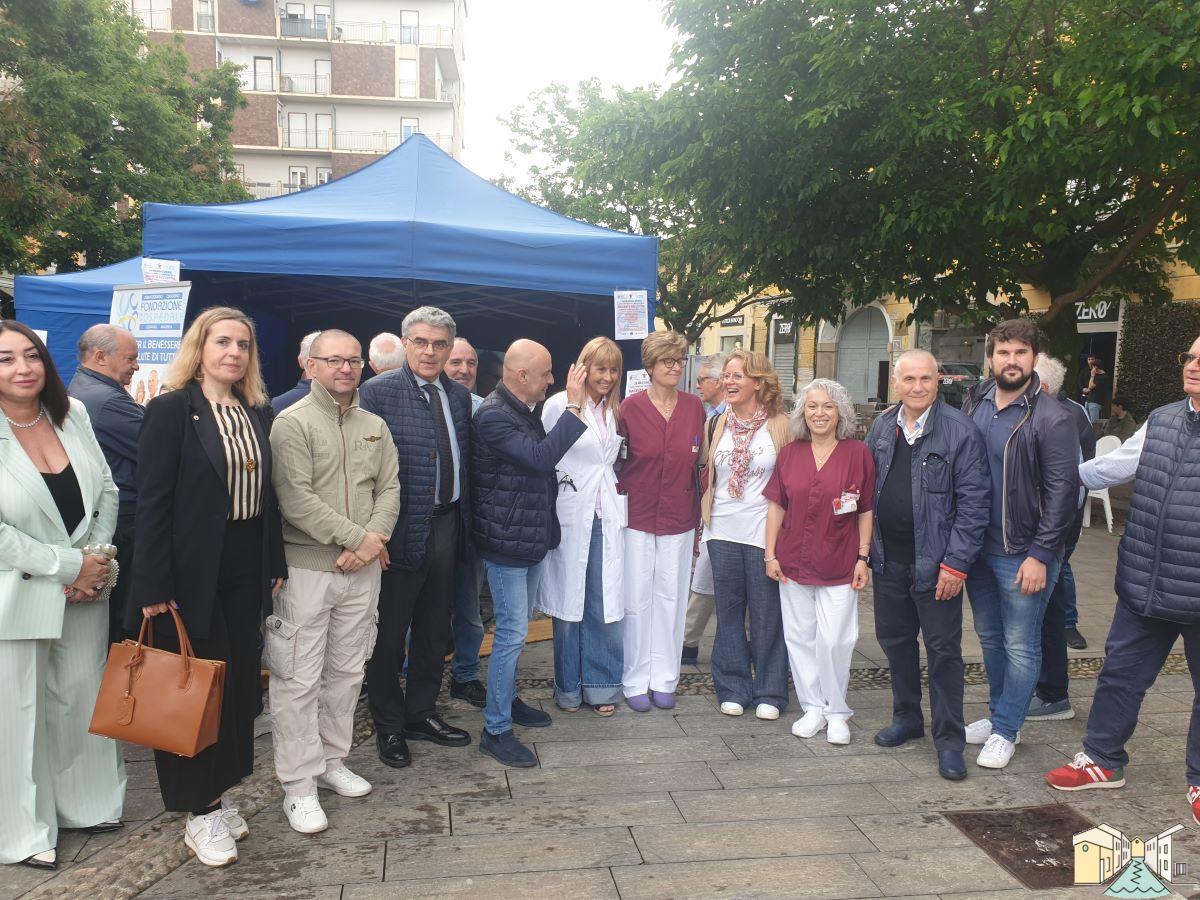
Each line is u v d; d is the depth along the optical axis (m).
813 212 10.27
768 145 9.98
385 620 3.55
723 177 10.45
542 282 5.00
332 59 38.62
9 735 2.76
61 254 17.08
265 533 2.87
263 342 8.06
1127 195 9.48
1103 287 12.16
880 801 3.32
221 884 2.70
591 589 4.18
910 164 9.16
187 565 2.69
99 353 3.69
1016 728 3.66
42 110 12.05
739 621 4.30
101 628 3.06
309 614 3.02
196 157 21.70
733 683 4.32
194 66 37.47
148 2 37.25
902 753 3.79
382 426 3.27
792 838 3.03
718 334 29.89
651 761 3.67
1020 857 2.91
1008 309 10.71
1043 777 3.55
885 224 9.12
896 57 8.61
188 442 2.70
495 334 8.15
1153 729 4.04
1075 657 5.14
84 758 3.00
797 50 9.50
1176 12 6.73
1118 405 12.08
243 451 2.78
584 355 3.96
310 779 3.08
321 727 3.27
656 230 19.53
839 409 3.87
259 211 4.94
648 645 4.33
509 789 3.39
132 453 3.53
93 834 3.01
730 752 3.78
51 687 2.94
